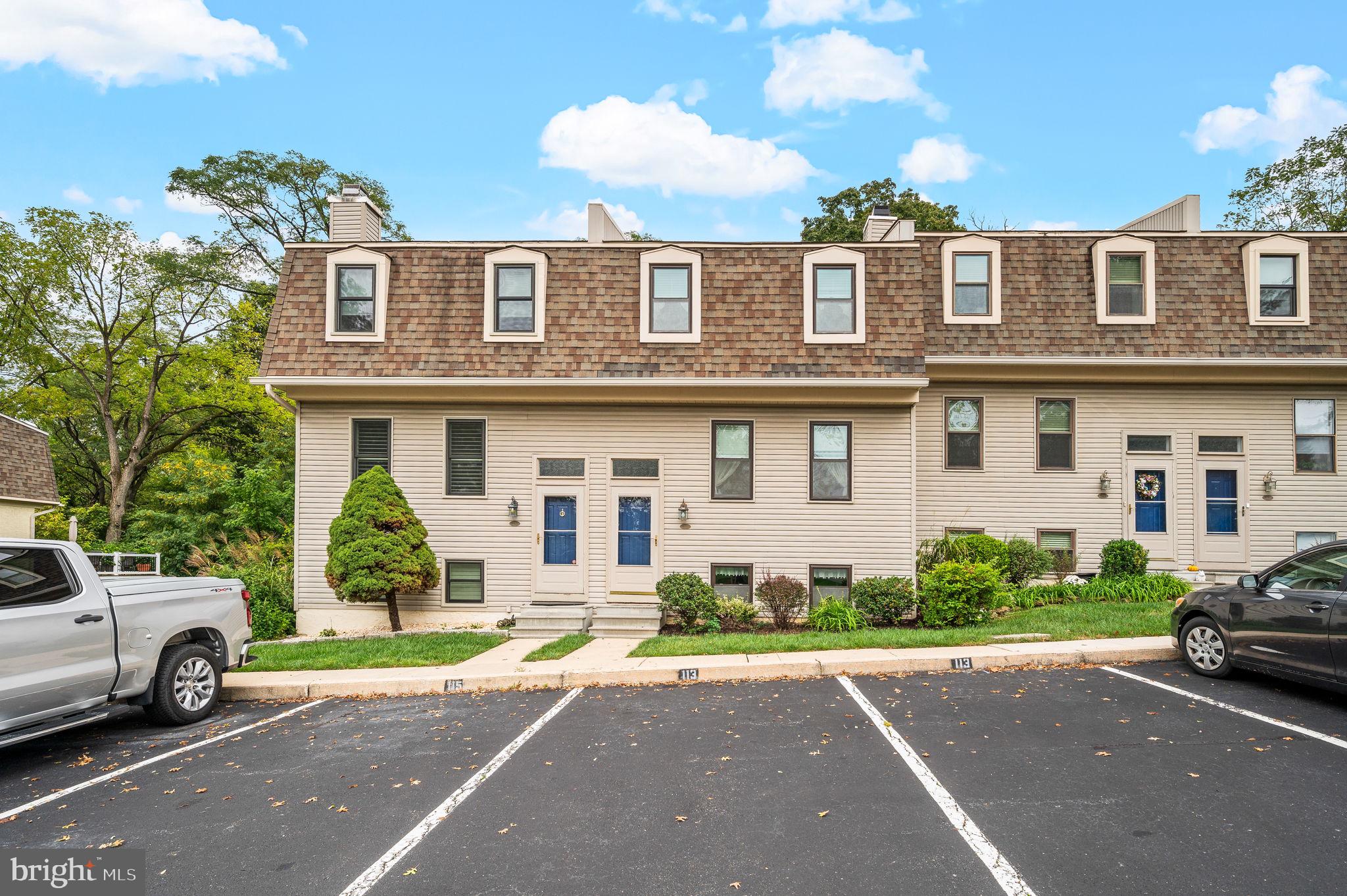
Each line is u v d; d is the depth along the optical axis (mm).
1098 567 14766
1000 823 4738
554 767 6016
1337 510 14625
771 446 13922
